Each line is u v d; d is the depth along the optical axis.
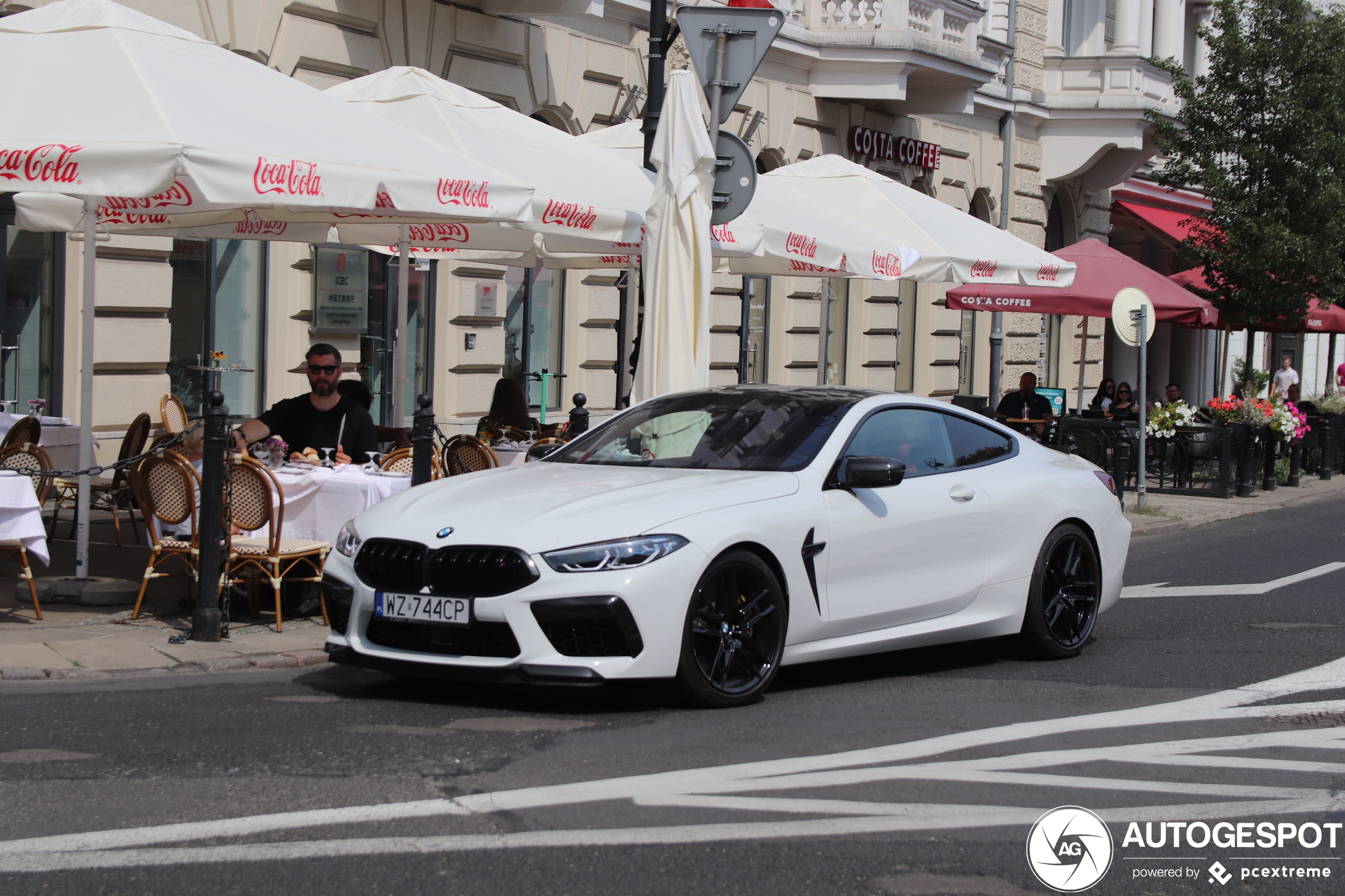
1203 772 5.29
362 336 15.54
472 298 16.64
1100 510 8.00
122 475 10.52
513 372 17.73
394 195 7.75
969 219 14.93
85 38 7.72
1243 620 9.12
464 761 5.15
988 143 26.69
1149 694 6.73
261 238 11.53
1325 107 21.95
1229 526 15.23
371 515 6.37
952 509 7.13
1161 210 32.59
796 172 14.19
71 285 12.37
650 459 7.03
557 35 17.27
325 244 12.75
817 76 22.08
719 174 9.74
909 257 12.60
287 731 5.55
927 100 23.59
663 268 9.51
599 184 10.07
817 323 23.02
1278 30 22.20
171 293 13.18
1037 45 27.61
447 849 4.21
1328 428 21.81
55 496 10.57
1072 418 17.92
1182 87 23.12
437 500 6.36
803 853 4.26
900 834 4.46
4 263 12.15
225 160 7.01
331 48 14.27
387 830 4.37
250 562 7.68
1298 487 20.28
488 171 8.52
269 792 4.73
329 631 7.41
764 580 6.23
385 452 10.73
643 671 5.78
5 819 4.40
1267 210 22.36
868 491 6.83
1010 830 4.54
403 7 14.99
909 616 6.95
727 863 4.16
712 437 7.07
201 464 7.75
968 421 7.70
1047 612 7.63
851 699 6.45
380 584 6.02
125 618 7.80
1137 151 28.50
